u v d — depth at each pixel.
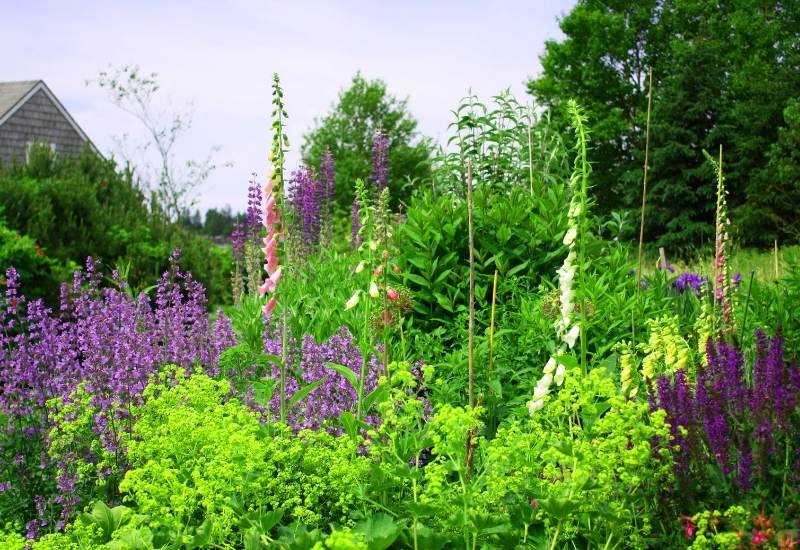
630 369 4.00
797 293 5.82
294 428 5.00
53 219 13.25
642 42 35.69
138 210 15.38
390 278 6.73
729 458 3.19
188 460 3.87
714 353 3.68
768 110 26.28
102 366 5.39
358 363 5.57
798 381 3.26
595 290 5.86
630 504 3.34
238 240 11.05
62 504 4.96
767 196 24.28
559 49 35.91
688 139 26.53
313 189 10.07
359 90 36.09
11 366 5.89
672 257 25.25
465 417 3.17
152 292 13.26
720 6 35.34
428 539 3.24
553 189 7.66
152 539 3.51
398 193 31.81
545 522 3.24
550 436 3.62
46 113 31.56
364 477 3.71
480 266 6.62
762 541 2.71
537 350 5.65
